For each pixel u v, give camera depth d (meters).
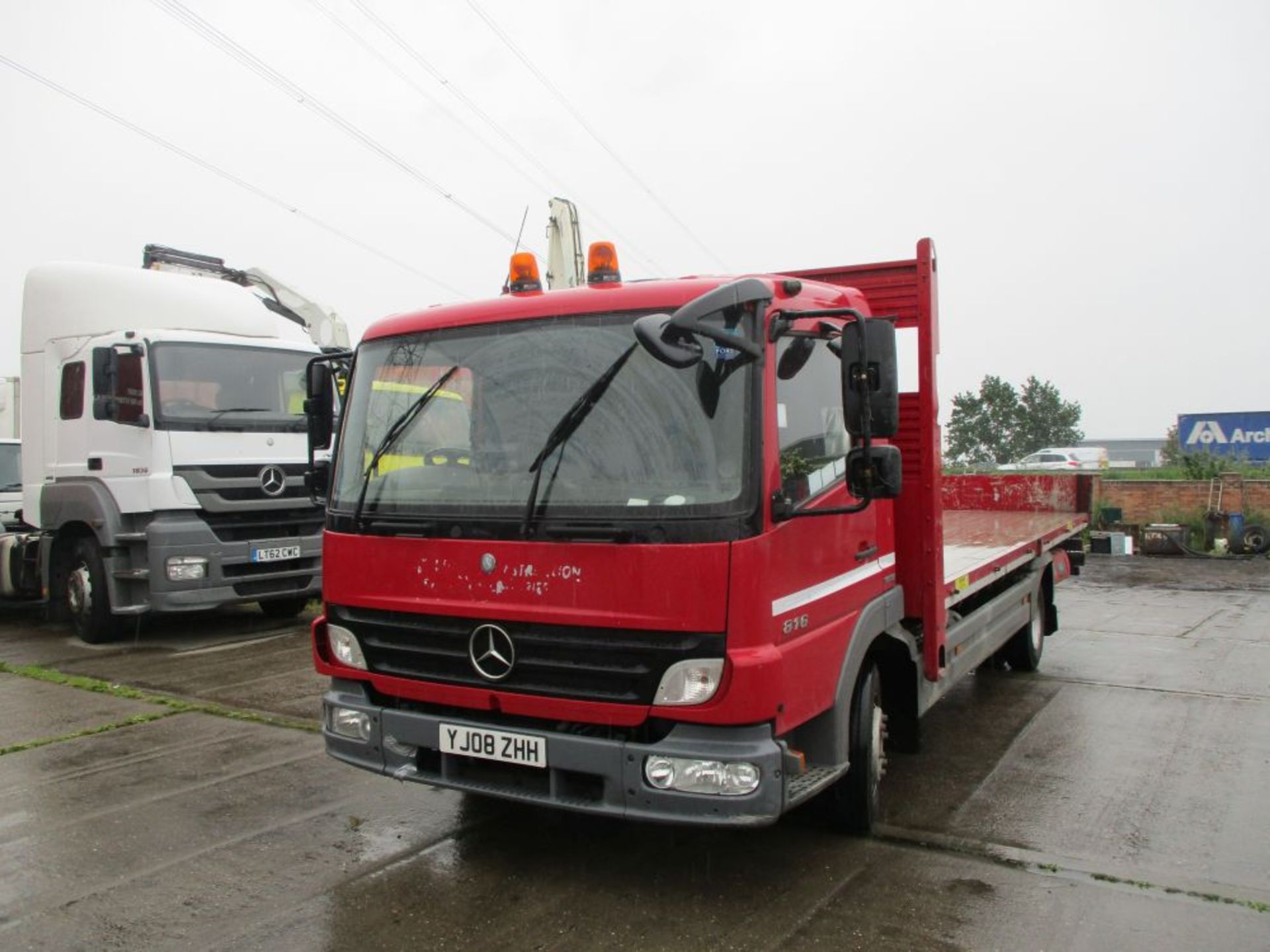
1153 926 3.61
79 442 9.20
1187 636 9.70
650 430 3.59
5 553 10.39
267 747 5.96
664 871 4.11
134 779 5.39
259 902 3.89
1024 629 7.75
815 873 4.07
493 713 3.83
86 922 3.75
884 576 4.59
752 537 3.39
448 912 3.77
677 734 3.46
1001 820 4.67
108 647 9.15
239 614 10.98
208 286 9.69
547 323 3.88
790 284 3.82
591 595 3.52
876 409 3.50
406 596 3.94
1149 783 5.21
